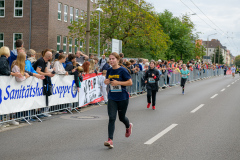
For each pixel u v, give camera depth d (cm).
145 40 3706
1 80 837
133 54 4019
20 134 784
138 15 3678
